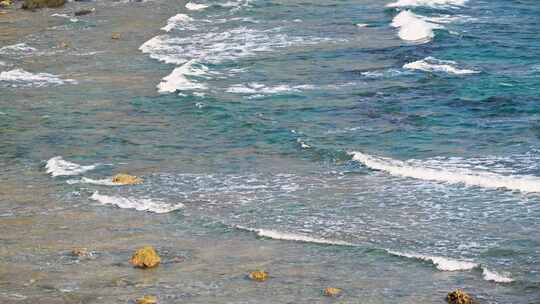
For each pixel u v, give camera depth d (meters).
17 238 48.69
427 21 100.12
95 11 113.69
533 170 55.47
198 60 86.44
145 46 93.19
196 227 49.75
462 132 63.75
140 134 66.75
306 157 60.56
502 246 45.62
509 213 49.66
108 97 76.56
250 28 100.62
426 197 52.50
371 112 69.56
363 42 92.50
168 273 43.84
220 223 50.06
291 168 58.59
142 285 42.47
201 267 44.47
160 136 66.25
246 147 63.25
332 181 55.91
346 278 42.84
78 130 68.19
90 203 53.75
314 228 48.97
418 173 55.91
